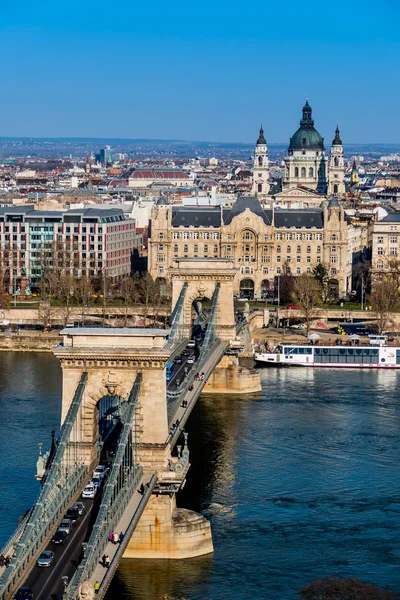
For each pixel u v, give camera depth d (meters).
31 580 197.00
